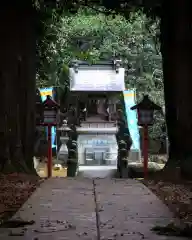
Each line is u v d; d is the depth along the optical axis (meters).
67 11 18.31
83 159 21.09
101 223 6.07
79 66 23.70
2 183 10.58
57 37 23.23
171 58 13.73
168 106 13.92
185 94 12.64
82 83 23.11
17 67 13.42
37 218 6.41
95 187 10.17
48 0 16.28
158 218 6.46
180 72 12.94
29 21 14.46
